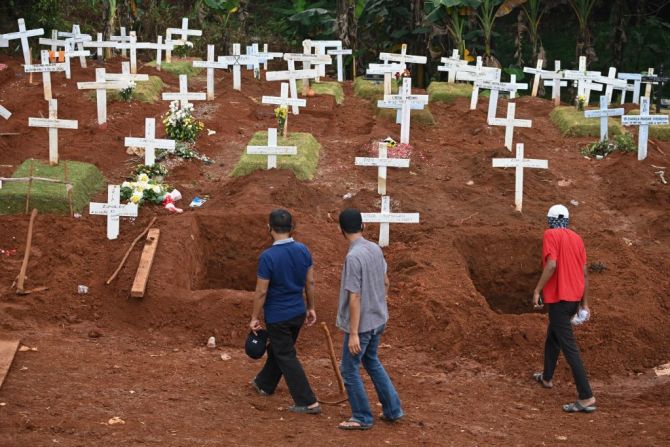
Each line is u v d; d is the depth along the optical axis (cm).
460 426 813
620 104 2145
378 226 1305
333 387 906
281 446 720
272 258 795
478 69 2044
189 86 2139
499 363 998
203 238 1241
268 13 3269
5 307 1030
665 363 1034
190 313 1045
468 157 1593
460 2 2314
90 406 777
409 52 2698
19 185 1284
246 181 1393
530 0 2547
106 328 1034
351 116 1948
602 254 1236
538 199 1438
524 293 1252
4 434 688
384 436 766
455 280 1128
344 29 2495
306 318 835
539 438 791
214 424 762
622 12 2544
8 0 2564
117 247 1166
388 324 1058
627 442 780
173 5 3180
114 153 1530
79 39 2228
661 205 1430
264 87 2178
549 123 1962
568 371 982
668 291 1161
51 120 1362
